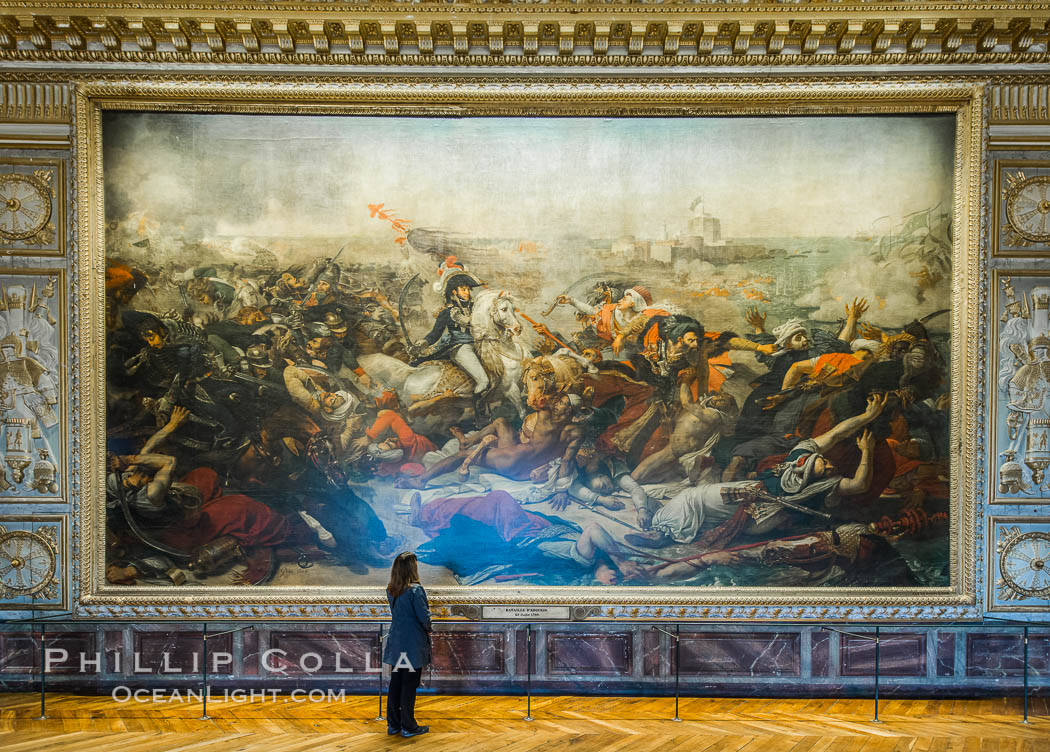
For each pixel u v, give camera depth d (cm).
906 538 873
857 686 871
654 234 887
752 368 880
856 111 877
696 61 870
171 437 876
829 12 819
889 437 874
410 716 758
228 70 872
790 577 873
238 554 876
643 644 877
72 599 869
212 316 880
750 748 732
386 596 874
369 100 877
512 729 779
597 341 886
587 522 880
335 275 887
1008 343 872
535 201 890
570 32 840
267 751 719
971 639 870
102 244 873
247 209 885
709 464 878
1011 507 870
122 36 858
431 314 888
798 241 884
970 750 730
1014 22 824
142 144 881
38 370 869
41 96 870
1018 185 870
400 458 884
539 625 880
